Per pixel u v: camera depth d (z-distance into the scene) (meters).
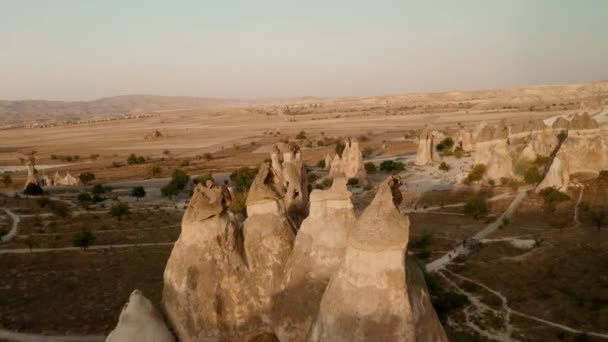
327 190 15.52
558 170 56.56
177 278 15.32
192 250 15.57
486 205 55.03
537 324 30.41
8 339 31.84
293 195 23.36
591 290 33.78
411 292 12.17
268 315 15.84
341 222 15.20
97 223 61.19
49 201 72.00
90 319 34.62
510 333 29.58
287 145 30.84
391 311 11.76
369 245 11.94
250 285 15.91
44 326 33.59
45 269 45.78
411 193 67.06
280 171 24.03
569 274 36.84
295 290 15.15
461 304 34.00
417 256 43.62
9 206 69.94
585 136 59.59
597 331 28.97
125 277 43.25
